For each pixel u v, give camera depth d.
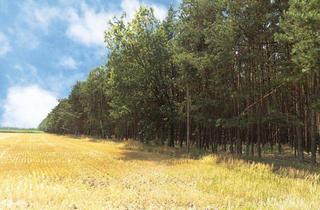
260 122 37.09
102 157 38.91
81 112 122.88
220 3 36.06
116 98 55.97
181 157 38.91
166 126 54.50
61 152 46.41
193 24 40.56
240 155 37.00
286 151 45.97
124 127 85.94
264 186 19.42
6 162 32.69
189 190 18.20
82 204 13.49
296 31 26.34
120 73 54.34
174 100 54.50
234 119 36.88
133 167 29.41
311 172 25.58
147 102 55.06
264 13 34.38
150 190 18.30
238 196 16.94
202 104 41.44
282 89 38.25
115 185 20.03
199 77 42.53
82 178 22.84
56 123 175.38
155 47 53.62
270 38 34.72
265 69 37.88
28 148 54.91
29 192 15.44
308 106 32.06
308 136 41.97
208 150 48.44
